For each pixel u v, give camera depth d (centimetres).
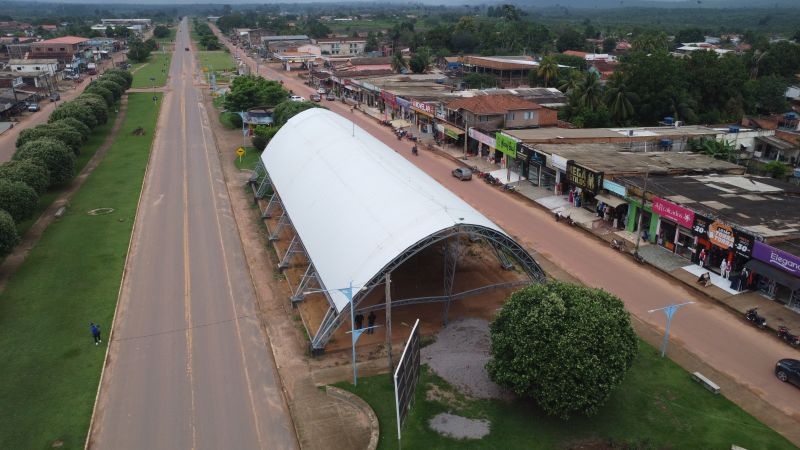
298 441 2434
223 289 3803
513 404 2612
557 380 2352
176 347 3133
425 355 3014
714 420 2506
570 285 2655
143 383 2823
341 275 3156
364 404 2620
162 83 14038
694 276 3844
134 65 17800
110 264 4150
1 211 3988
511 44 18025
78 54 17062
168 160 7169
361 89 11131
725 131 6812
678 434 2420
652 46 15088
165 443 2433
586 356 2328
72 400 2680
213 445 2422
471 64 13700
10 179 4816
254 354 3077
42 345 3112
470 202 5506
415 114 8825
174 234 4766
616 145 6116
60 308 3506
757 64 11544
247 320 3419
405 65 13488
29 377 2838
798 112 9519
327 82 13362
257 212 5325
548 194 5616
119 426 2528
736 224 3709
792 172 6097
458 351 3036
